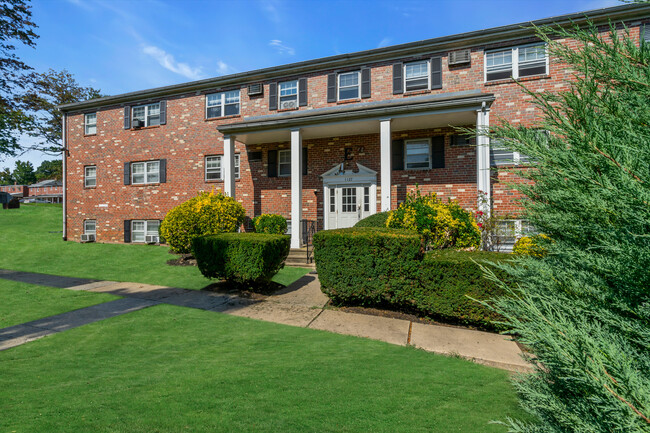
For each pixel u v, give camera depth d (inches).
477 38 443.5
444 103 385.1
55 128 941.8
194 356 161.6
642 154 58.0
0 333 195.6
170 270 388.2
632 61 74.2
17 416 103.7
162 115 610.2
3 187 2527.1
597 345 53.1
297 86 543.5
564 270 79.8
